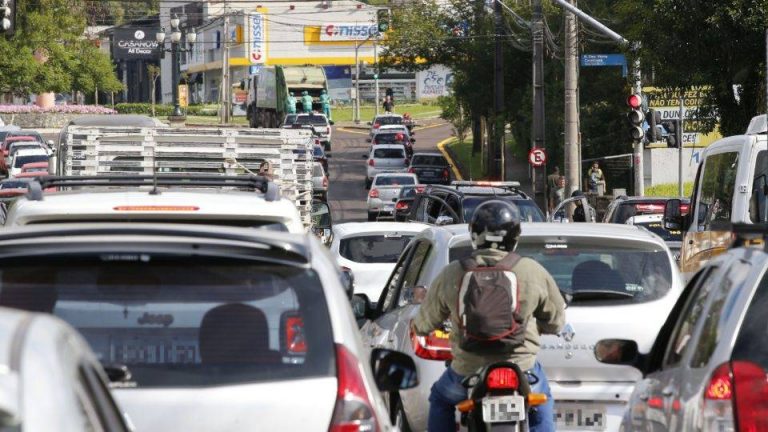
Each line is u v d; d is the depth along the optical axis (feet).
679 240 228.63
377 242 193.16
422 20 652.48
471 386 74.49
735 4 263.70
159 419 48.75
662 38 281.95
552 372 92.48
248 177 89.97
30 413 30.22
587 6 498.28
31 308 50.16
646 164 469.98
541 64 420.36
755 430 56.24
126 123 279.69
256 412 48.85
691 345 63.31
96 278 50.88
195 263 51.21
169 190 83.76
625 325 92.73
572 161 346.95
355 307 113.09
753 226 65.36
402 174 513.04
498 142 544.21
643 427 69.72
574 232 96.58
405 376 65.10
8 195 356.59
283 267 51.62
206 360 50.03
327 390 49.39
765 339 57.47
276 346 50.37
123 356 50.03
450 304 75.82
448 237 98.53
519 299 74.64
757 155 135.03
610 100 501.97
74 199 74.84
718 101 284.61
